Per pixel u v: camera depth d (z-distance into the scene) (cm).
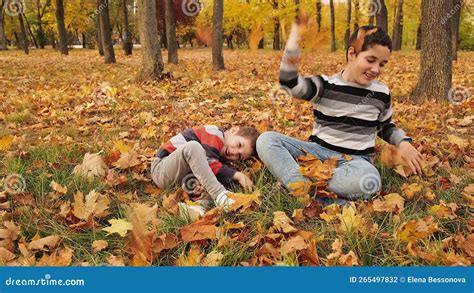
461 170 333
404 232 233
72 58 2158
